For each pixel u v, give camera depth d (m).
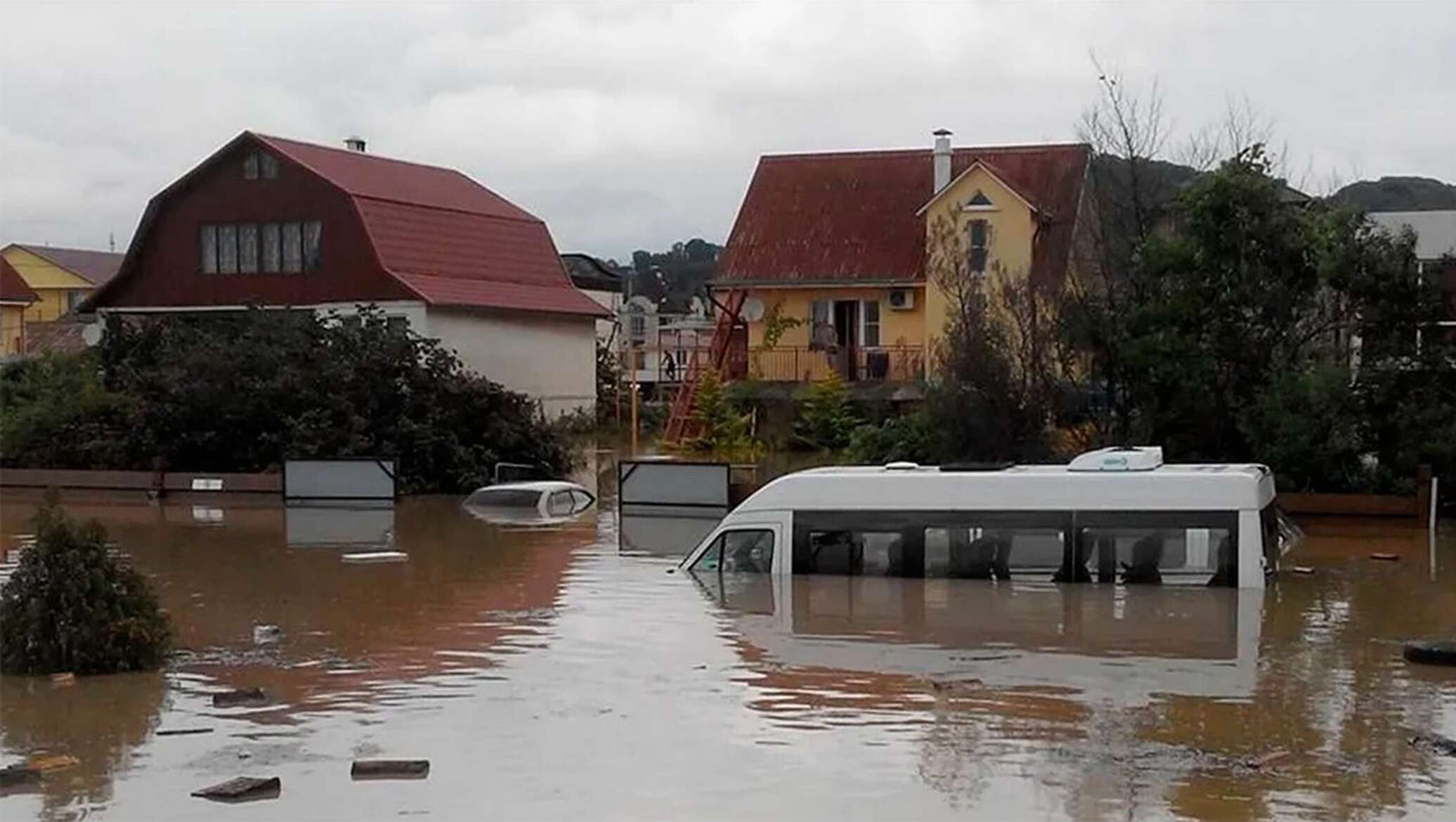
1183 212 25.67
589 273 75.25
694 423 38.94
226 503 29.66
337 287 42.91
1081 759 10.13
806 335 42.22
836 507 18.41
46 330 65.44
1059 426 26.59
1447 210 39.53
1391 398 24.11
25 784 9.80
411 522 25.92
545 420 37.84
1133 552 17.58
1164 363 24.73
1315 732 10.85
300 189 43.41
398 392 32.59
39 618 13.08
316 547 22.47
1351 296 24.28
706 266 107.88
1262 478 18.08
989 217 39.38
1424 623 15.30
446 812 9.14
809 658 13.69
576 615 16.09
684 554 21.14
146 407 32.09
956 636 14.71
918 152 44.66
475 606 16.73
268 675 13.09
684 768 10.02
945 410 27.08
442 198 47.09
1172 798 9.25
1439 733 10.81
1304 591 17.28
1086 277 30.00
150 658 13.42
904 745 10.54
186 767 10.17
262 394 31.81
